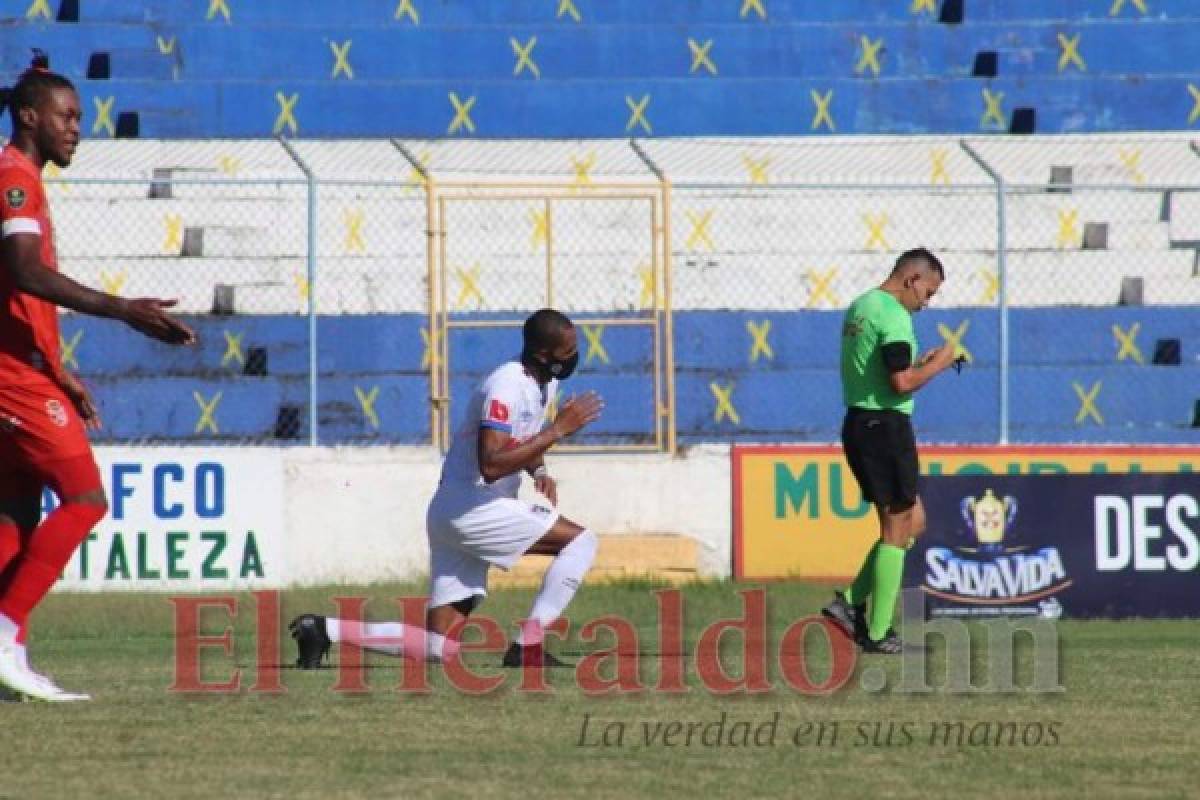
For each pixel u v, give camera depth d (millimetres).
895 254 72312
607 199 68750
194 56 77188
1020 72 82250
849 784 21469
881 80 80625
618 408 68062
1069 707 28312
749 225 72500
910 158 75750
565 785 21297
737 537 60812
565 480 61281
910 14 82750
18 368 28203
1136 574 50406
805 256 71938
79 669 35438
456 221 70750
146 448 56344
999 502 50031
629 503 61469
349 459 59062
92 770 22125
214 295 69250
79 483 28609
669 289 63531
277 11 78562
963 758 23453
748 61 81125
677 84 79125
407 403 67812
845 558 60906
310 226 60500
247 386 67125
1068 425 70125
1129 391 70562
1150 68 83312
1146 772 22359
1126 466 59531
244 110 76375
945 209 73688
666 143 76125
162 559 56344
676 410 69062
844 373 39219
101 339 67562
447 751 23750
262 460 57531
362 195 70250
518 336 69250
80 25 76875
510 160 73812
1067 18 83500
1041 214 74250
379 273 69750
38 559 28469
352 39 78500
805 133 79875
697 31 81062
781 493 61031
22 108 28266
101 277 69000
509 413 33312
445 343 62938
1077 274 73000
